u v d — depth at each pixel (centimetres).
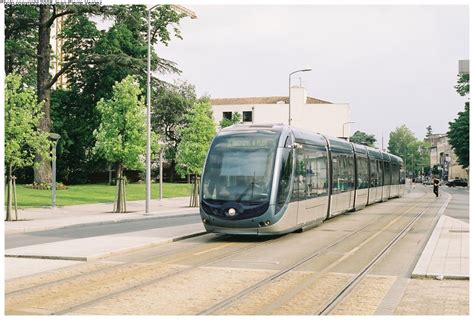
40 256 1666
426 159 18975
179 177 8600
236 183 2047
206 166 2103
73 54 6006
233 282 1308
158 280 1328
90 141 6247
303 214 2284
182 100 7969
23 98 3036
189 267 1509
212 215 2044
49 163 5578
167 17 5725
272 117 10831
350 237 2208
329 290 1227
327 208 2677
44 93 5494
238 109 11038
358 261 1622
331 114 10625
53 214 3447
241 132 2148
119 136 3706
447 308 1070
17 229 2509
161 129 8081
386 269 1495
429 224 2762
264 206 2006
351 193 3244
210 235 2286
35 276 1377
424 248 1873
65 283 1293
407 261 1627
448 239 2056
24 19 5406
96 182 7475
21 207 3856
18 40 5816
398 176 5531
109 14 5159
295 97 10688
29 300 1126
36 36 6012
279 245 1967
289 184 2119
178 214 3616
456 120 8956
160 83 5431
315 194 2450
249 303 1104
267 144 2094
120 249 1778
